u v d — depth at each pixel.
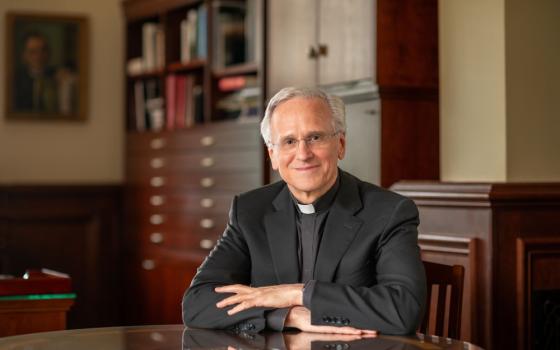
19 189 6.93
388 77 4.25
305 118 2.43
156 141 6.61
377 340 2.15
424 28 4.35
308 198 2.54
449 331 2.62
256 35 5.40
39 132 7.23
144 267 6.80
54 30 7.26
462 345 2.08
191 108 6.26
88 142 7.34
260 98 5.27
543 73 3.87
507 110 3.77
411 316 2.27
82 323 7.14
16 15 7.15
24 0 7.19
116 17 7.40
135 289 6.94
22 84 7.18
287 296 2.32
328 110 2.46
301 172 2.45
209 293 2.45
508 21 3.77
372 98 4.29
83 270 7.15
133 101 7.12
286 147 2.46
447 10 4.12
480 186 3.43
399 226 2.50
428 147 4.35
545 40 3.87
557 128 3.90
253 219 2.68
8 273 6.93
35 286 2.97
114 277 7.22
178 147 6.31
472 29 3.95
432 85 4.36
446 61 4.13
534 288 3.47
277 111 2.47
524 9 3.81
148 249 6.74
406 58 4.30
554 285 3.51
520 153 3.80
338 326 2.27
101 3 7.37
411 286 2.33
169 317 6.47
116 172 7.40
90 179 7.34
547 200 3.49
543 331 3.48
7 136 7.16
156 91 6.82
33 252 7.02
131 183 7.03
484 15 3.87
